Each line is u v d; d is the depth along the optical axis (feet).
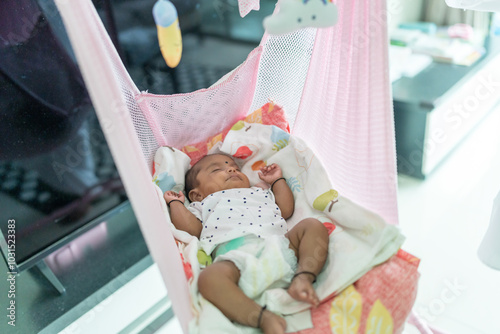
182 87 5.92
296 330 3.63
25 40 4.46
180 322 3.81
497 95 9.14
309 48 4.67
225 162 5.15
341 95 4.28
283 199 4.82
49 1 4.53
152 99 4.55
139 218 3.48
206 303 3.76
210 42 5.91
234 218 4.56
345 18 3.94
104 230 6.34
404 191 7.45
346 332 3.58
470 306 5.35
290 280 3.95
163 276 3.67
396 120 7.44
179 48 3.44
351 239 4.15
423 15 9.17
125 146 3.31
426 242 6.36
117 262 6.07
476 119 8.66
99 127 5.29
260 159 5.25
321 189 4.59
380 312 3.64
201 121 5.12
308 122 5.07
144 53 5.39
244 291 3.76
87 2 3.40
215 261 4.07
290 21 3.16
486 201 7.02
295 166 5.02
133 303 5.66
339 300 3.75
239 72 4.85
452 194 7.26
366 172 4.36
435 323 5.17
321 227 4.19
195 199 5.10
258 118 5.26
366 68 3.95
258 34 6.41
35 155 4.80
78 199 5.32
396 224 4.33
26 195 4.83
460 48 8.23
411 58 8.11
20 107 4.57
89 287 5.74
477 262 5.96
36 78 4.62
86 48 3.06
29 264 5.01
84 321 5.41
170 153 5.00
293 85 5.06
